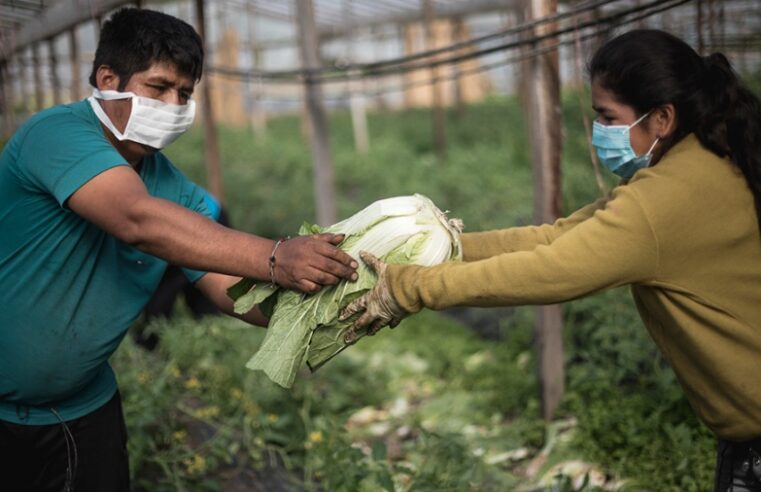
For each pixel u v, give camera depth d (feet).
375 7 32.91
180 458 12.51
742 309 6.85
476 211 27.35
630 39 6.95
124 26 7.61
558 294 6.67
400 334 20.92
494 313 21.40
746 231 6.73
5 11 16.97
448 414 16.08
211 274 8.99
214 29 50.57
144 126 7.70
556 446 13.71
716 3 16.20
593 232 6.61
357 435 15.51
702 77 6.81
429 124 50.90
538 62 13.70
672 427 12.59
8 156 7.68
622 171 7.41
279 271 7.36
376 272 7.38
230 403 14.82
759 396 6.93
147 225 7.07
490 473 12.92
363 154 41.70
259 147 43.65
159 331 17.29
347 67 18.10
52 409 8.41
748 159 6.68
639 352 14.46
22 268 7.77
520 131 42.01
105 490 8.96
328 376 17.49
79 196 7.13
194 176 35.60
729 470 7.47
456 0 34.73
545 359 14.71
